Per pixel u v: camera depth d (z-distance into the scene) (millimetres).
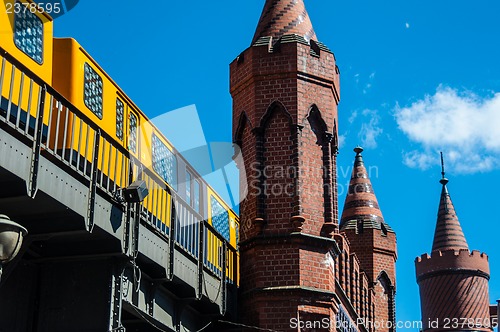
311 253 24219
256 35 26469
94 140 16656
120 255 17406
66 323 17328
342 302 27609
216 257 24172
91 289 17422
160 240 19344
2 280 15898
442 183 51938
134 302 18500
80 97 18156
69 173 16438
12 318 17047
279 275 23922
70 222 16266
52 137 17891
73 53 18141
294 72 25188
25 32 16594
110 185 18812
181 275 20531
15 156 14312
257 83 25344
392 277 39719
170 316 21203
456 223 50344
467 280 48688
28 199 14875
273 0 26797
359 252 39406
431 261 49438
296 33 26078
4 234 13430
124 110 20406
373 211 40438
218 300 22938
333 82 25875
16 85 16188
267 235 24234
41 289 17625
